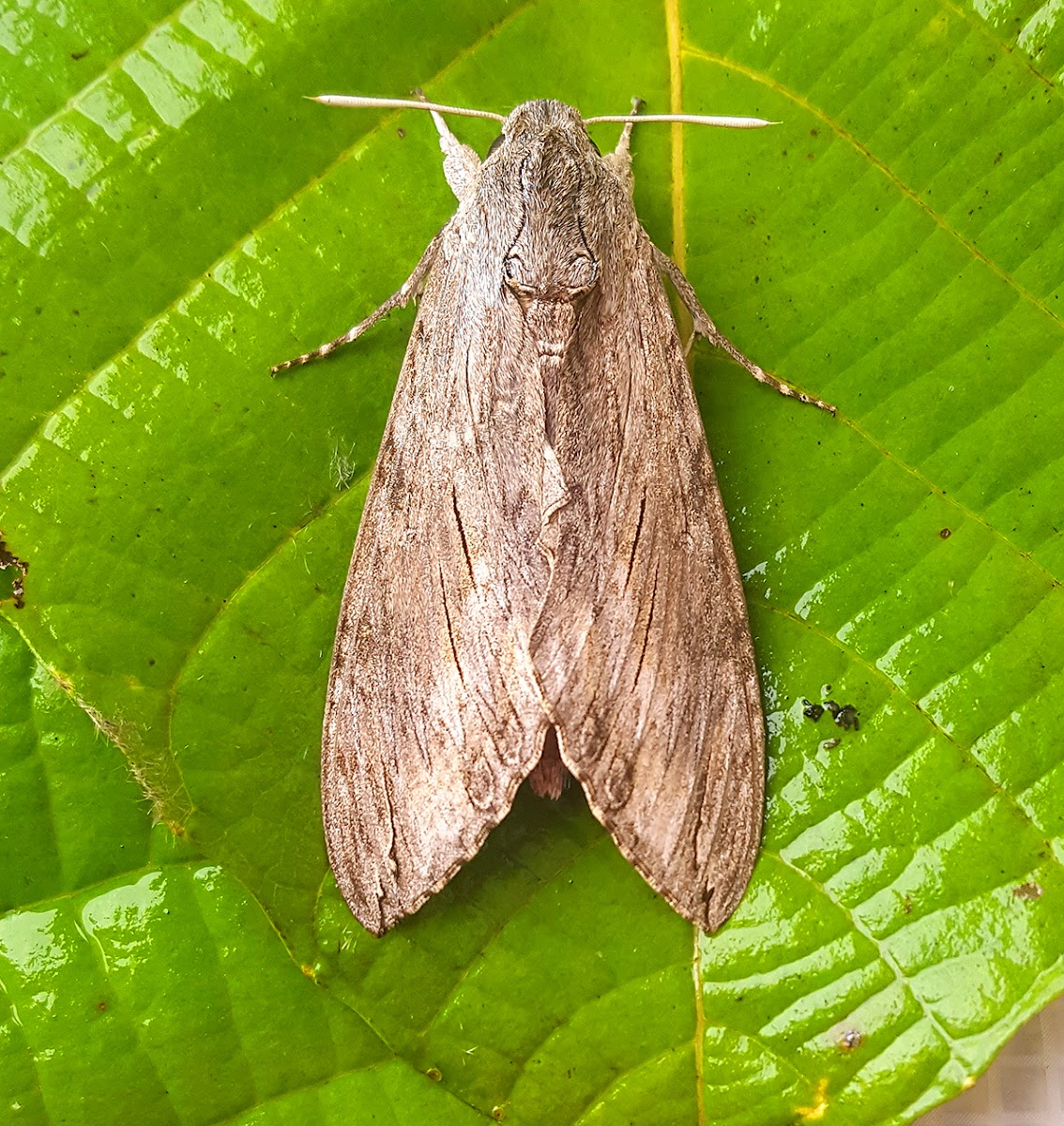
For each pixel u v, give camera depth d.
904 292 0.16
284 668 0.16
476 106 0.16
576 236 0.15
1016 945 0.15
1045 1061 0.17
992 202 0.16
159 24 0.16
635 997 0.16
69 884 0.16
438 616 0.15
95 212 0.16
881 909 0.15
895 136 0.16
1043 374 0.16
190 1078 0.16
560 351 0.15
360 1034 0.16
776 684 0.16
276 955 0.16
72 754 0.16
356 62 0.16
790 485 0.16
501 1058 0.16
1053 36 0.16
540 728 0.15
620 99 0.16
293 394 0.16
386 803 0.15
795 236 0.16
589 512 0.15
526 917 0.16
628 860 0.15
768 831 0.16
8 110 0.15
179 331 0.16
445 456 0.15
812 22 0.16
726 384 0.16
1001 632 0.16
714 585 0.15
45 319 0.16
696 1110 0.16
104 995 0.16
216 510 0.16
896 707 0.16
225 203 0.16
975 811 0.16
